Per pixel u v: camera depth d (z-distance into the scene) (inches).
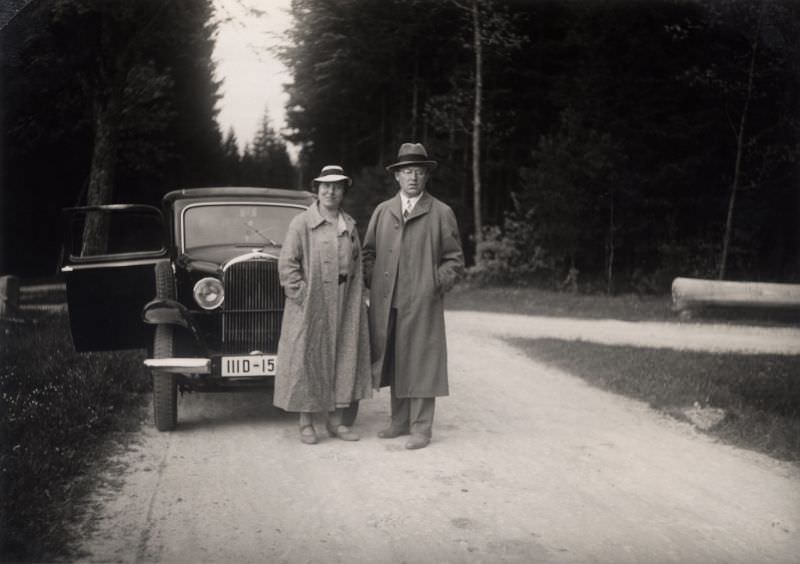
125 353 306.5
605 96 866.1
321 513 156.6
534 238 900.6
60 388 237.9
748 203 856.3
